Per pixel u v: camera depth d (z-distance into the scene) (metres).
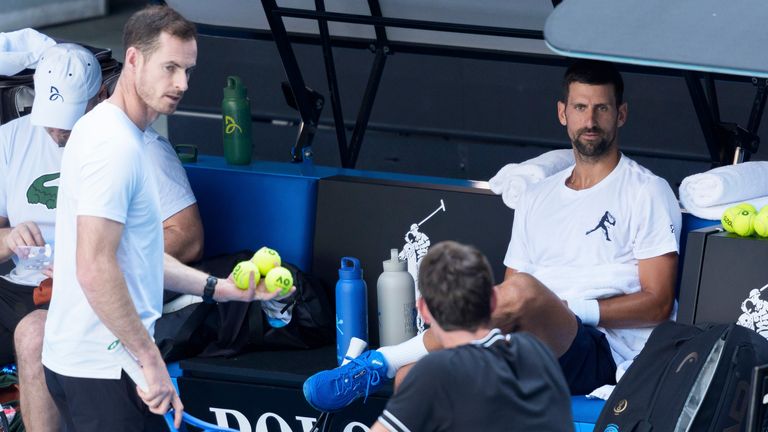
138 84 9.69
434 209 13.80
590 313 12.24
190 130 21.67
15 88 14.59
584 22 5.66
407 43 17.31
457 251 8.37
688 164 18.92
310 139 15.92
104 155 9.41
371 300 14.05
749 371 10.15
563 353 11.85
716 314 11.70
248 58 20.86
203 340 13.28
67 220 9.84
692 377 10.10
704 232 11.80
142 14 9.69
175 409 9.91
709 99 15.29
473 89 19.69
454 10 16.20
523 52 16.62
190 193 13.70
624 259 12.52
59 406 10.52
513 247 13.16
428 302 8.39
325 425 12.05
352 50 20.22
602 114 12.43
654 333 10.95
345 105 20.88
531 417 7.95
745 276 11.53
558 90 18.98
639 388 10.50
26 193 13.58
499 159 20.17
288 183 14.42
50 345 10.12
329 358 13.10
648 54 5.38
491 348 8.18
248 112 15.12
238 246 14.62
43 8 27.83
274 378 12.62
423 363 8.02
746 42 5.37
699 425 10.03
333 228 14.23
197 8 17.59
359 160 21.08
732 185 12.45
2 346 13.82
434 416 7.95
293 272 13.55
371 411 12.30
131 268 9.79
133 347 9.64
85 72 12.97
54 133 13.15
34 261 12.74
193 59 9.79
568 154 14.04
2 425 13.42
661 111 18.45
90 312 9.80
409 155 20.75
